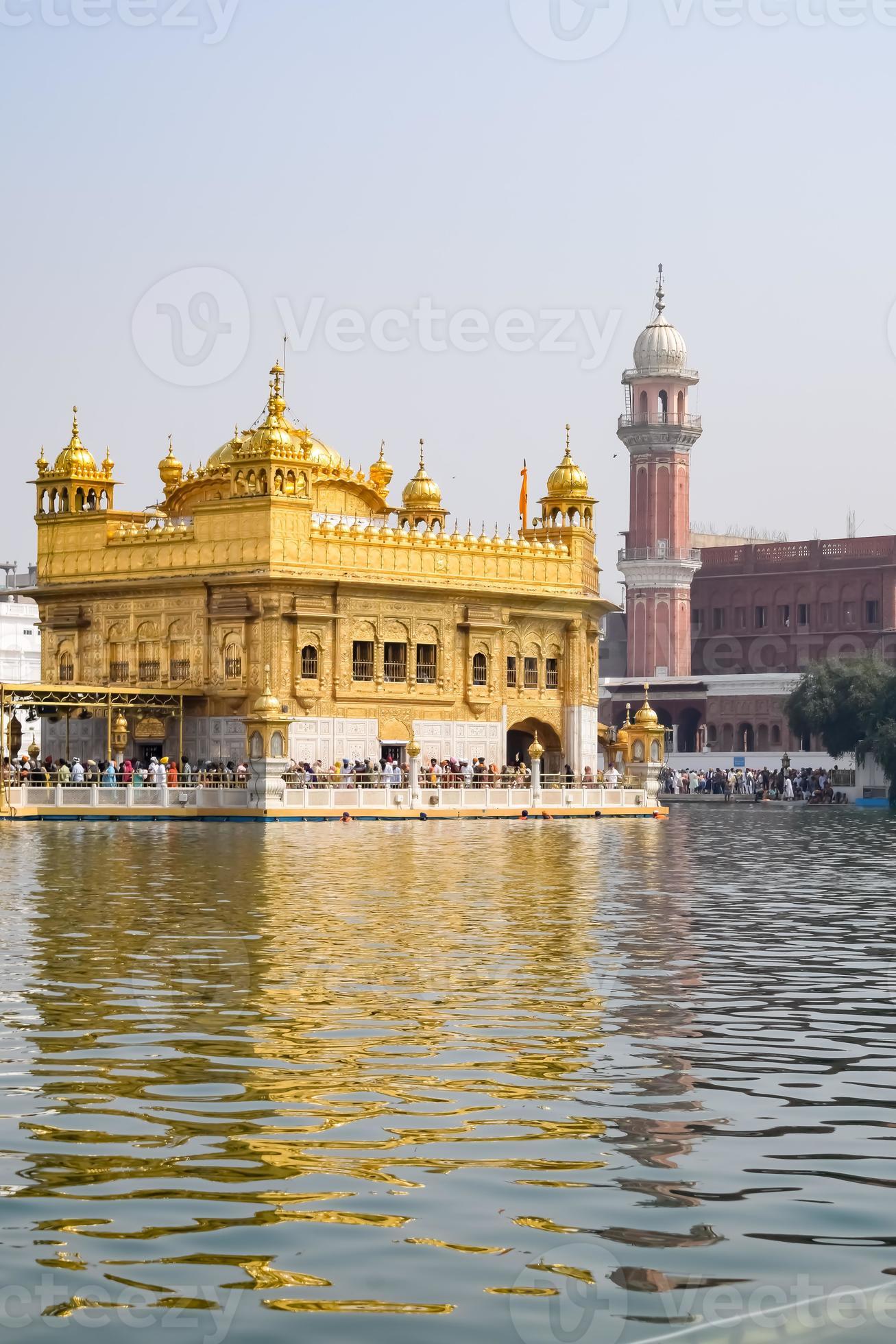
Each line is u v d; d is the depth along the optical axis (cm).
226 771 7100
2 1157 1328
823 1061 1684
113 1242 1137
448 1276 1075
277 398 7850
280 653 7719
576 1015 1930
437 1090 1551
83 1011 1936
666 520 14900
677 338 15038
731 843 5609
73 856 4512
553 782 8219
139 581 8050
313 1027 1845
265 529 7675
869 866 4400
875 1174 1288
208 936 2631
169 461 9112
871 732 10400
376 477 9488
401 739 8094
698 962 2377
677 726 14038
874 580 14575
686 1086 1571
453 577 8238
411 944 2558
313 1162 1320
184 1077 1600
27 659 10938
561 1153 1345
